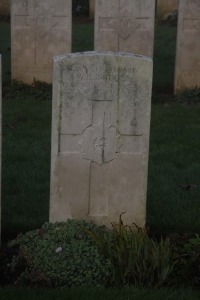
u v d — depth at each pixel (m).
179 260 5.91
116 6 12.17
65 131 6.30
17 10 12.77
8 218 7.01
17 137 9.66
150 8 12.16
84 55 6.15
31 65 13.00
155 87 13.15
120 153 6.39
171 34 17.91
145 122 6.34
